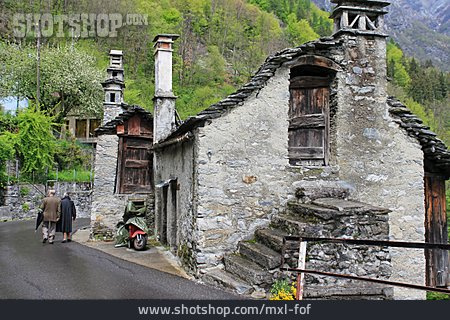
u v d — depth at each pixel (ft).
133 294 19.99
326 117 26.35
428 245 11.97
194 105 134.21
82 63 111.55
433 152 26.84
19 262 29.07
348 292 19.10
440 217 28.96
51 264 28.22
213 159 23.59
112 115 49.80
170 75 38.60
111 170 43.34
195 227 23.62
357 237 20.40
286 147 24.84
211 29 177.17
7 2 131.44
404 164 26.04
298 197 24.50
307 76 26.78
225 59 168.96
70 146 92.48
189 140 25.45
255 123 24.40
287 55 24.36
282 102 24.94
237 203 23.80
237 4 191.72
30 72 105.50
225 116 23.95
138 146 44.04
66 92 106.22
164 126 37.91
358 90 25.88
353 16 26.81
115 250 34.30
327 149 26.13
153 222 42.42
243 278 20.54
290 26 199.31
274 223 23.70
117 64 51.52
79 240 41.57
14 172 71.77
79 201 75.20
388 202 25.58
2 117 77.82
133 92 120.47
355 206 20.75
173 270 25.96
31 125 74.28
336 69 25.67
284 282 19.40
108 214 42.39
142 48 149.18
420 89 148.36
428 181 28.91
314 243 19.83
